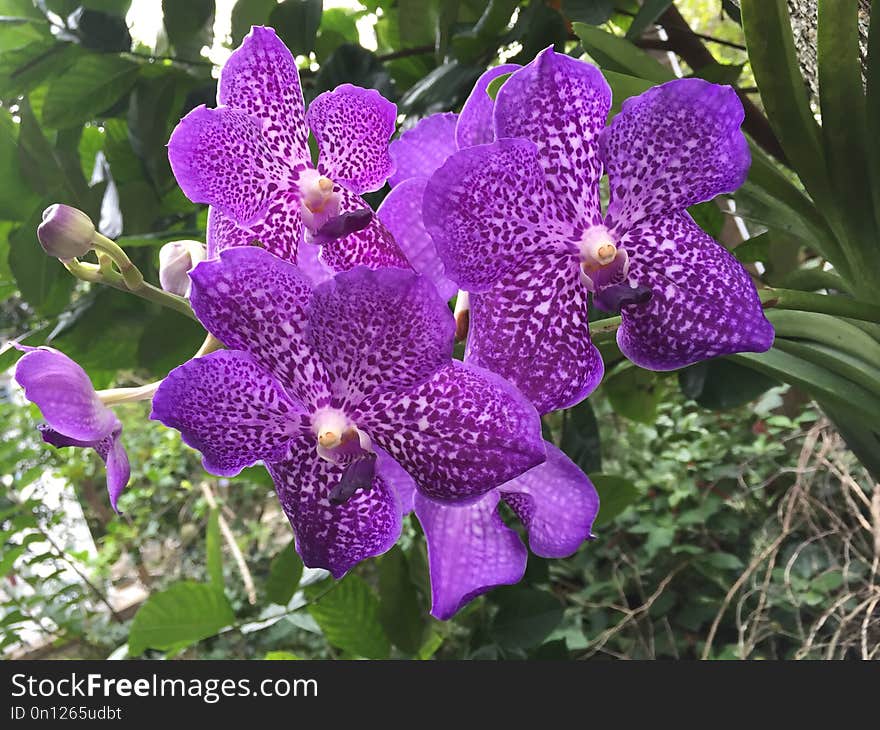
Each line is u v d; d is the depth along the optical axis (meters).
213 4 0.40
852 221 0.27
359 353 0.18
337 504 0.20
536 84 0.19
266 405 0.19
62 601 1.18
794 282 0.30
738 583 0.66
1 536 0.93
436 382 0.19
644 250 0.20
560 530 0.21
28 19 0.41
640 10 0.32
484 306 0.20
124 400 0.24
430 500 0.19
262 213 0.21
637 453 1.23
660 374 0.44
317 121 0.22
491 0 0.35
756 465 1.15
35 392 0.22
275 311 0.18
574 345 0.20
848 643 0.57
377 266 0.21
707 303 0.20
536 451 0.18
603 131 0.19
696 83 0.18
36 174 0.42
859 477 0.85
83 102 0.42
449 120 0.22
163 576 1.36
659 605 1.11
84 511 1.43
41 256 0.41
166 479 1.34
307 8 0.39
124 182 0.45
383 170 0.22
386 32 0.48
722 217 0.42
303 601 0.51
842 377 0.27
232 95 0.21
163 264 0.24
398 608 0.50
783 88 0.25
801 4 0.30
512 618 0.49
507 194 0.19
